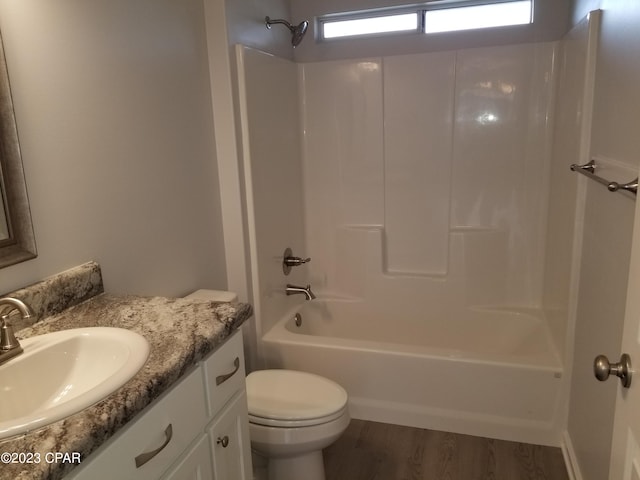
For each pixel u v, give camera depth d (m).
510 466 2.08
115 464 0.93
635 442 0.90
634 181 1.29
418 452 2.19
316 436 1.74
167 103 1.90
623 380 0.97
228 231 2.34
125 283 1.70
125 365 1.03
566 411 2.15
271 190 2.56
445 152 2.81
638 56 1.33
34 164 1.33
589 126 1.94
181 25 1.97
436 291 2.89
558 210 2.43
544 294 2.74
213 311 1.36
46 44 1.36
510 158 2.73
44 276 1.38
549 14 2.57
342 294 3.08
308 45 2.92
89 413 0.89
